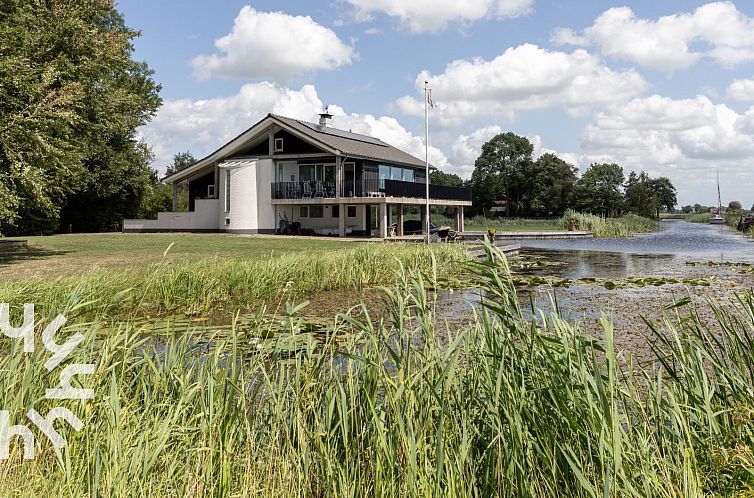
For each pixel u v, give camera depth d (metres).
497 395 2.50
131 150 36.22
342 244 21.33
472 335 3.07
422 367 2.86
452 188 33.25
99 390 3.10
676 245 27.44
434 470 2.46
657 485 2.29
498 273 2.75
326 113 33.06
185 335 4.02
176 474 2.70
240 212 29.11
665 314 3.26
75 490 2.54
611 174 90.00
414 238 26.66
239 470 2.75
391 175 31.97
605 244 28.55
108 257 15.48
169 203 48.06
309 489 2.73
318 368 3.33
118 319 7.57
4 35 14.57
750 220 42.38
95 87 19.12
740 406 2.79
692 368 3.04
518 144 82.69
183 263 10.94
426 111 26.03
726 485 2.42
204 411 2.93
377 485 2.51
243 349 4.01
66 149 16.47
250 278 10.19
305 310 8.91
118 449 2.60
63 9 16.95
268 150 30.56
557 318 2.71
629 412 2.86
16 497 2.50
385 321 6.67
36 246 19.64
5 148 13.89
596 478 2.38
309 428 3.03
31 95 14.35
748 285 11.65
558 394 2.46
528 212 81.88
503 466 2.50
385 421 2.81
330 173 29.11
